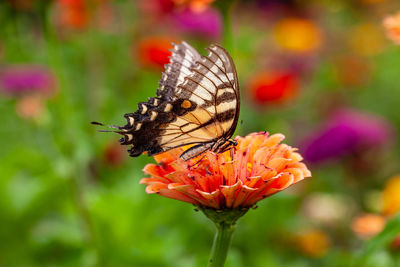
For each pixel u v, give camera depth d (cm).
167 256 71
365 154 92
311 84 123
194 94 55
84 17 95
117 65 112
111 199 73
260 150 53
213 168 52
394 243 65
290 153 54
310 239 79
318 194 92
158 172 54
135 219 73
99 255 70
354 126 88
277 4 152
